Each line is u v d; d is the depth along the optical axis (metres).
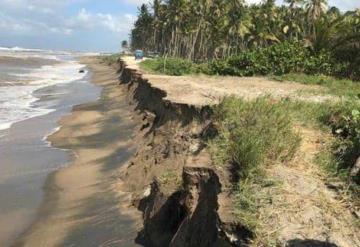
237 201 6.27
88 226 10.64
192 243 7.23
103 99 32.62
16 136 20.27
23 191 13.32
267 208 6.02
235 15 57.84
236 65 26.83
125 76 41.91
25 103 30.25
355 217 5.92
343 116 8.87
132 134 18.92
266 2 60.69
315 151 7.75
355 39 24.22
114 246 9.52
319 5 45.03
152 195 10.45
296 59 24.84
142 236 9.73
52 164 15.91
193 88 18.64
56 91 37.84
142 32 115.19
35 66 72.50
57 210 11.82
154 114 18.08
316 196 6.30
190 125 12.57
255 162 6.88
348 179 6.71
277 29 57.00
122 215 10.96
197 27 67.50
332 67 24.28
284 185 6.50
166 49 90.50
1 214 11.66
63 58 118.25
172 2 70.81
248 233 5.67
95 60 108.44
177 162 11.42
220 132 9.12
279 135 7.83
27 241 10.16
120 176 13.81
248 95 14.79
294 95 15.62
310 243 5.40
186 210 8.12
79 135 20.34
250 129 8.30
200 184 7.71
